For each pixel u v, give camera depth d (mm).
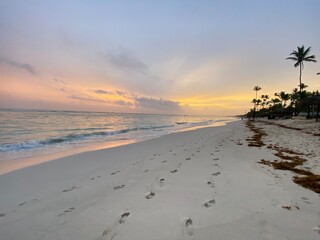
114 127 24766
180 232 2477
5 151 9375
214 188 3836
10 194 4320
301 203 3123
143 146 10492
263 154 6930
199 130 21891
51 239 2500
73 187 4547
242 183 4055
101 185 4469
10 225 2920
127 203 3348
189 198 3428
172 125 34375
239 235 2361
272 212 2861
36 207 3527
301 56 39406
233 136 13727
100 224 2752
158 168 5520
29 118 32656
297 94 54375
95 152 8992
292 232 2391
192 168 5285
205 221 2695
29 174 5738
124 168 5941
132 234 2477
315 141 9680
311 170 4938
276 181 4133
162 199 3432
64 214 3143
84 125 26438
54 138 12969
